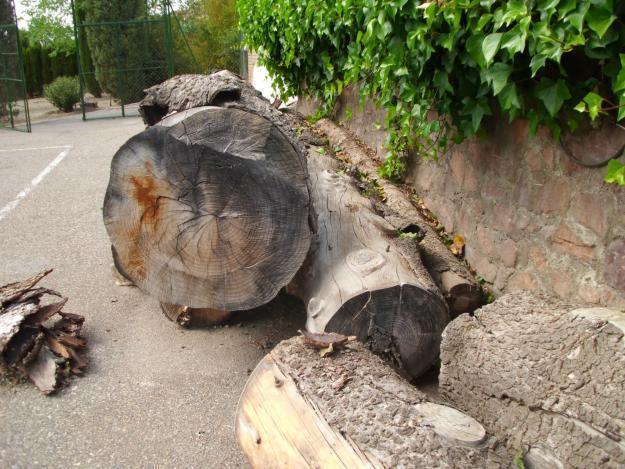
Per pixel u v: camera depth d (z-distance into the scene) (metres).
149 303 4.27
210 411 3.05
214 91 4.65
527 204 3.41
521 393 2.28
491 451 2.01
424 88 3.74
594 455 2.00
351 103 7.55
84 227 5.92
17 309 3.42
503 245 3.72
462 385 2.60
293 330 3.86
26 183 7.78
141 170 3.23
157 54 19.05
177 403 3.12
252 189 3.13
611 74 2.42
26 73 25.33
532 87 2.92
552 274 3.20
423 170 5.18
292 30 7.29
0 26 13.16
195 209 3.20
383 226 3.66
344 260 3.26
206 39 21.91
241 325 3.94
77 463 2.68
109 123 14.43
